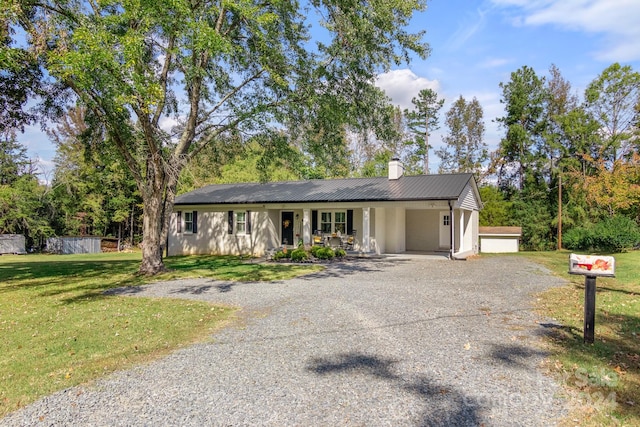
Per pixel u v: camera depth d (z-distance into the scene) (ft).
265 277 38.65
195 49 32.94
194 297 28.99
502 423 10.36
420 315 22.09
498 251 80.48
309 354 15.97
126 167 48.14
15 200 91.81
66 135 98.89
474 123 133.18
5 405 11.98
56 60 29.25
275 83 42.55
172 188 43.50
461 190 56.49
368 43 37.19
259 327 20.29
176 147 42.14
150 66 39.91
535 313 22.48
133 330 20.27
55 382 13.70
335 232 64.34
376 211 61.72
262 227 65.05
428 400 11.73
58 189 95.14
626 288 31.37
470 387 12.60
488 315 22.04
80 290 33.47
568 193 92.22
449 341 17.35
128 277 40.34
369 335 18.42
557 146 96.58
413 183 63.36
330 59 40.06
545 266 47.67
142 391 12.76
